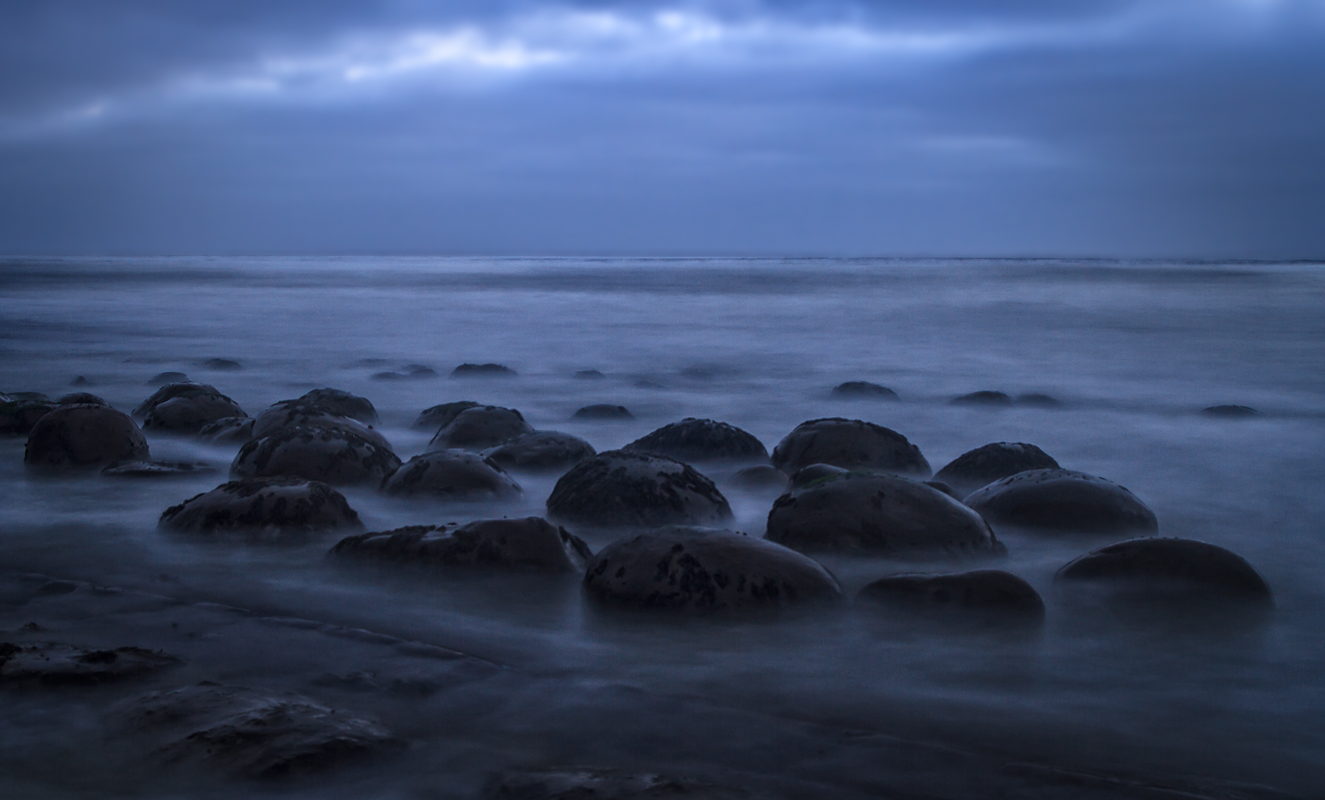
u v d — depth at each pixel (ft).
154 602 13.25
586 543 16.48
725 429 25.16
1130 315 88.84
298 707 9.55
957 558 15.58
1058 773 8.80
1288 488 24.06
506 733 9.43
